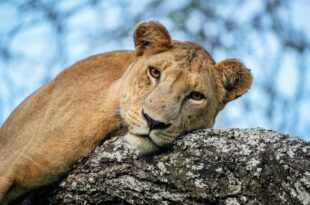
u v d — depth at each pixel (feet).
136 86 33.35
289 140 27.68
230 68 35.76
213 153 28.66
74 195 31.32
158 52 34.45
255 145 28.04
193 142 29.58
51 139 33.50
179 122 31.96
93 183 30.63
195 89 33.12
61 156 33.17
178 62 33.40
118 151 30.99
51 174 33.12
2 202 33.81
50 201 32.37
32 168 33.17
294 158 26.84
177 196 28.63
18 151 34.04
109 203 30.45
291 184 26.43
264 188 26.99
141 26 34.94
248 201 27.17
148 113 31.22
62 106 34.60
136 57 35.45
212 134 29.53
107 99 34.27
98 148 32.14
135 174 29.76
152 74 33.45
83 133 33.53
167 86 32.37
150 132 30.83
